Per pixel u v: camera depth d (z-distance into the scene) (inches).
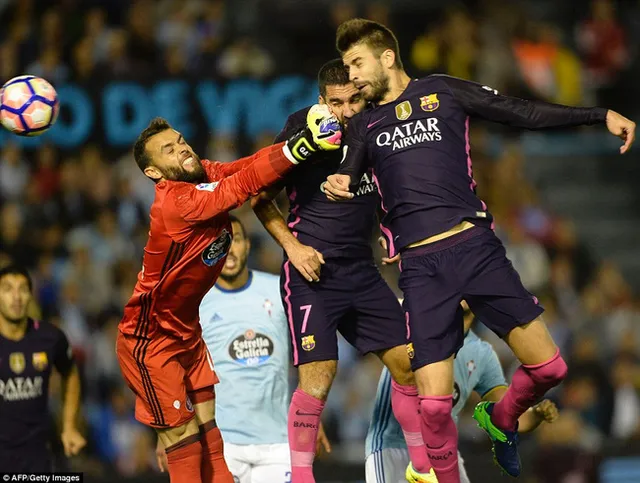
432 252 639.8
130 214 1502.2
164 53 1663.4
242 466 805.9
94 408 1278.3
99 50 1595.7
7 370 890.1
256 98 1566.2
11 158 1524.4
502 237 1546.5
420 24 1888.5
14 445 889.5
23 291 895.7
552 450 1020.5
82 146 1545.3
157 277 657.6
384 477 768.9
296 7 1883.6
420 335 636.7
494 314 642.8
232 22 1865.2
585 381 1262.3
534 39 1849.2
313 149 636.7
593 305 1497.3
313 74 1585.9
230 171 693.9
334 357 689.6
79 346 1331.2
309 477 683.4
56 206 1501.0
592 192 1840.6
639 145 1883.6
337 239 687.7
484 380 800.9
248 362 811.4
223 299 823.7
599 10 1939.0
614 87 1894.7
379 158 653.9
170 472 682.2
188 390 697.0
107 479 1003.3
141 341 674.8
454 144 646.5
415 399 714.2
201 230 649.6
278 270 1416.1
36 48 1572.3
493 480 1006.4
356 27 660.7
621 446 1047.0
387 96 663.8
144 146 665.6
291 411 689.0
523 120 642.8
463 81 656.4
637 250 1780.3
